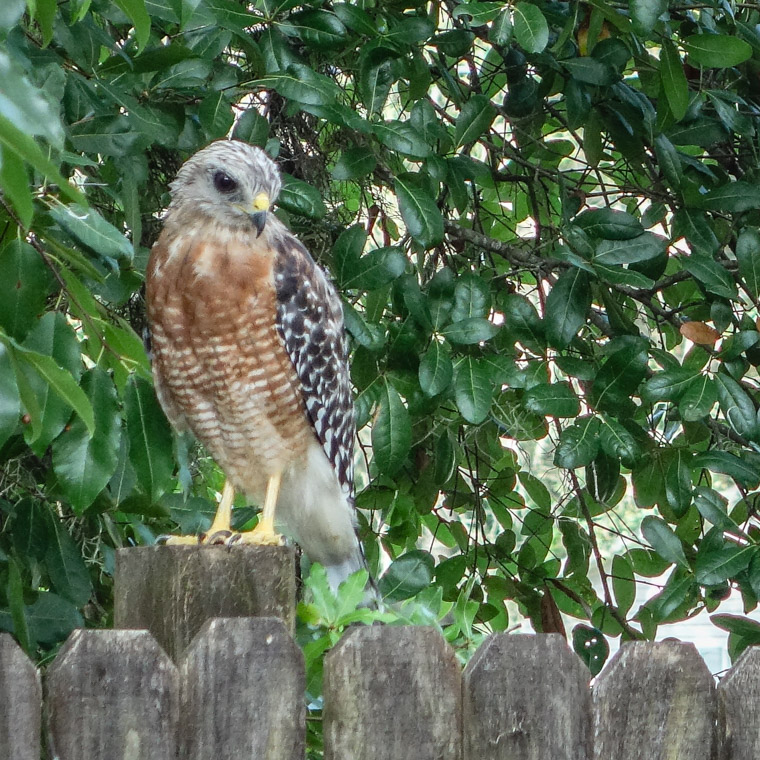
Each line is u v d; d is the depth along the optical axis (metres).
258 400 7.85
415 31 8.01
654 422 10.23
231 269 7.52
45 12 4.86
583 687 4.54
